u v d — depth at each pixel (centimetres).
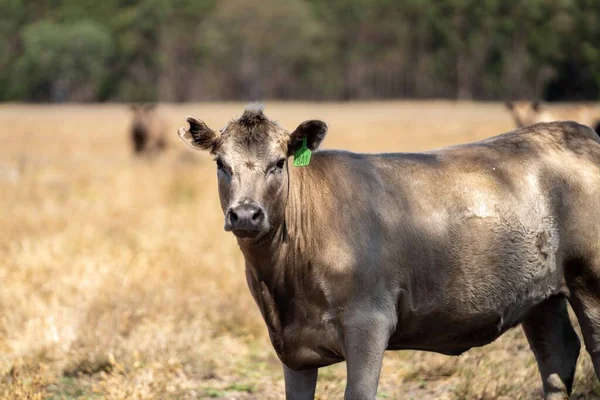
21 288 1847
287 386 1133
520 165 1164
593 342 1170
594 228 1159
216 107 15475
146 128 5234
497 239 1120
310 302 1060
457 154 1171
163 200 3191
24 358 1534
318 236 1057
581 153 1195
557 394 1240
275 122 1063
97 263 2039
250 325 1738
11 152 5559
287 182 1045
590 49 19712
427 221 1098
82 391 1442
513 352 1559
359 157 1138
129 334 1680
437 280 1102
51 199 3053
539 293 1161
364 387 1034
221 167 1038
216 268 2017
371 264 1055
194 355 1559
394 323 1073
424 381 1484
